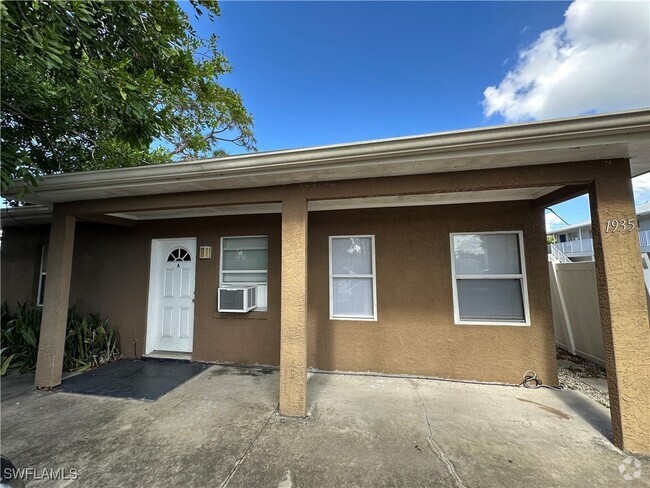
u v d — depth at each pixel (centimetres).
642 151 230
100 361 464
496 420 285
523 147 226
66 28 262
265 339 462
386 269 427
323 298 440
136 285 512
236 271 492
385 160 253
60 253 385
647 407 230
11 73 339
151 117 358
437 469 213
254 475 207
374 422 282
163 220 515
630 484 196
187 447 242
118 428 273
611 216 244
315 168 267
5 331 473
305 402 294
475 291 407
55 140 444
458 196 379
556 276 539
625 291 239
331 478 204
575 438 253
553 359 371
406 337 412
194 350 482
